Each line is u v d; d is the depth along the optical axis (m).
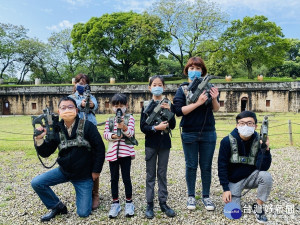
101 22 31.23
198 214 3.52
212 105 3.59
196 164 3.67
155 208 3.77
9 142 10.18
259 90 27.12
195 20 30.61
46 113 3.42
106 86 28.31
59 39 40.06
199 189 4.56
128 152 3.56
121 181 5.12
